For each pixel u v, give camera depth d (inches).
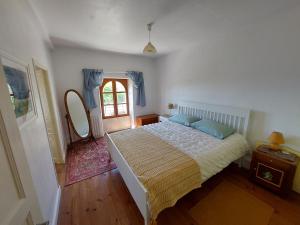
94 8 67.5
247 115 92.7
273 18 77.7
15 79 44.1
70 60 137.4
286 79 76.7
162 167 62.1
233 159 85.3
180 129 112.1
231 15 76.4
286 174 70.3
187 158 68.9
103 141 152.3
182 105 146.6
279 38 76.9
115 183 88.4
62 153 110.5
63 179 92.3
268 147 81.7
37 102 64.4
